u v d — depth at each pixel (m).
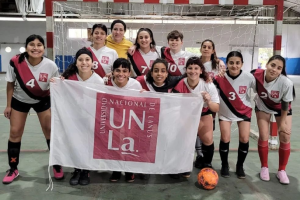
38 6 12.43
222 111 2.87
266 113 2.91
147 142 2.64
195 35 14.64
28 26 15.30
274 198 2.45
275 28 3.75
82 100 2.60
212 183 2.55
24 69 2.55
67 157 2.63
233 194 2.52
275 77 2.66
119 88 2.60
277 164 3.28
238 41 14.89
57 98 2.58
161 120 2.63
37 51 2.46
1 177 2.83
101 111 2.62
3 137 4.32
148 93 2.60
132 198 2.42
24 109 2.71
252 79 2.77
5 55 15.56
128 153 2.65
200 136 2.87
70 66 2.66
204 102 2.72
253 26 14.66
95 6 10.94
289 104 2.75
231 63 2.68
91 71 2.67
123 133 2.64
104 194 2.49
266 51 15.19
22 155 3.54
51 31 3.56
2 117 5.73
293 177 2.91
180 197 2.45
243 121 2.84
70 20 10.62
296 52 18.03
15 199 2.38
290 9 15.90
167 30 14.21
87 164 2.63
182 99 2.61
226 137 2.83
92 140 2.63
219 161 3.39
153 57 3.18
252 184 2.74
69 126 2.61
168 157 2.67
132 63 3.19
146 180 2.80
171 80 2.85
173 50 3.16
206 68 3.17
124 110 2.62
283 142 2.78
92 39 3.01
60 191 2.54
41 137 4.38
